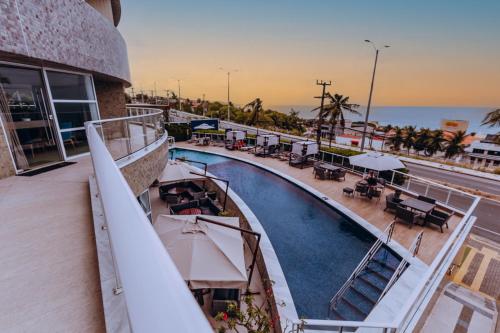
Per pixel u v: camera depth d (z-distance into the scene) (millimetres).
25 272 2131
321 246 9750
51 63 5930
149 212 9977
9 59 5359
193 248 6113
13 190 4266
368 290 7555
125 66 11461
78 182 4730
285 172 18812
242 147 27656
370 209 12305
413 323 4531
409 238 9648
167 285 433
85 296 1854
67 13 6172
